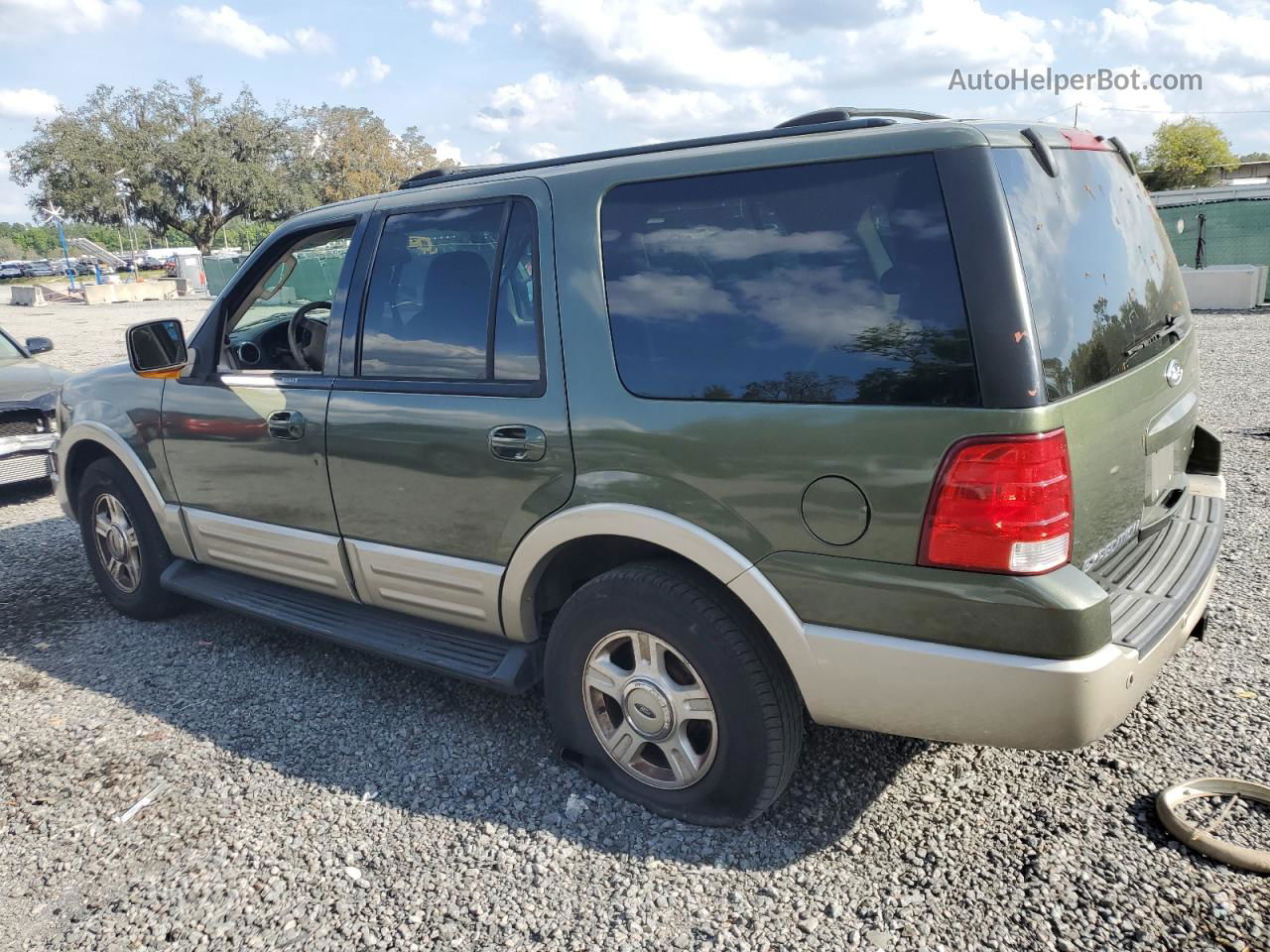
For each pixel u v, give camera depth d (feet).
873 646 7.67
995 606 7.14
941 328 7.22
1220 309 49.11
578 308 9.09
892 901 8.02
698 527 8.38
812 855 8.66
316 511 11.62
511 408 9.47
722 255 8.35
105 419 14.25
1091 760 9.79
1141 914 7.65
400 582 10.96
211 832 9.56
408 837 9.29
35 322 89.51
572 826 9.31
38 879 9.02
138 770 10.81
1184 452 10.34
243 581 13.60
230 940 8.05
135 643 14.46
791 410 7.82
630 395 8.70
